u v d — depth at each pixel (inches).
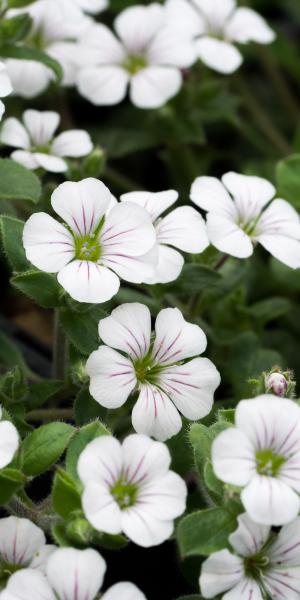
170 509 6.6
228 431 6.6
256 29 10.2
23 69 9.3
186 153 10.3
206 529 6.7
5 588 6.6
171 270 7.3
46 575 6.6
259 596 6.7
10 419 7.1
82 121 11.1
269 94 11.9
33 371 9.0
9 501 7.1
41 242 7.0
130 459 6.6
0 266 9.9
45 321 9.7
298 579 6.8
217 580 6.6
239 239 7.6
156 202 7.7
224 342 8.8
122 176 10.7
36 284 7.3
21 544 6.8
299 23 12.4
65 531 6.7
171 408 7.1
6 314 9.8
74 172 8.6
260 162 10.9
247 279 9.4
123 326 7.1
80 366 7.3
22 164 8.0
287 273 9.5
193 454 7.3
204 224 7.6
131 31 9.8
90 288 6.9
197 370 7.2
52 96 10.7
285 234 7.9
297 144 10.2
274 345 9.5
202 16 10.1
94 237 7.2
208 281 8.0
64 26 9.7
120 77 9.6
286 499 6.5
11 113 10.6
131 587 6.5
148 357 7.2
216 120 11.0
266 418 6.7
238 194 8.0
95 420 7.1
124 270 7.0
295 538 6.8
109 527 6.4
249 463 6.6
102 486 6.5
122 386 7.0
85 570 6.4
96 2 9.6
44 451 6.9
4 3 8.7
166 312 7.2
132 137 10.3
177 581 8.0
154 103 9.5
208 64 9.7
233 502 6.7
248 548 6.7
